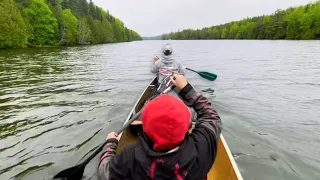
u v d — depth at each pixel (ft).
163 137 3.87
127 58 64.54
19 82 28.25
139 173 4.11
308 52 76.23
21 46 105.50
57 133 14.06
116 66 45.47
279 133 14.25
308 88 25.34
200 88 25.67
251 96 22.21
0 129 14.55
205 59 59.26
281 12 245.86
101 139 13.37
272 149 12.41
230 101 20.54
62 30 148.56
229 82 28.94
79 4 225.97
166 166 3.91
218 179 8.95
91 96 21.91
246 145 12.80
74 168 9.43
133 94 22.79
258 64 46.91
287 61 51.55
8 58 57.67
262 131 14.51
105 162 5.47
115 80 30.32
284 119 16.42
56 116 16.67
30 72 35.94
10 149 12.23
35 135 13.78
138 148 4.23
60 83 27.86
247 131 14.47
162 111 3.92
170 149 3.99
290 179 10.11
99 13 266.77
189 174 4.13
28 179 9.93
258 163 11.16
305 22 195.83
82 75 34.04
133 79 31.14
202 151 4.33
